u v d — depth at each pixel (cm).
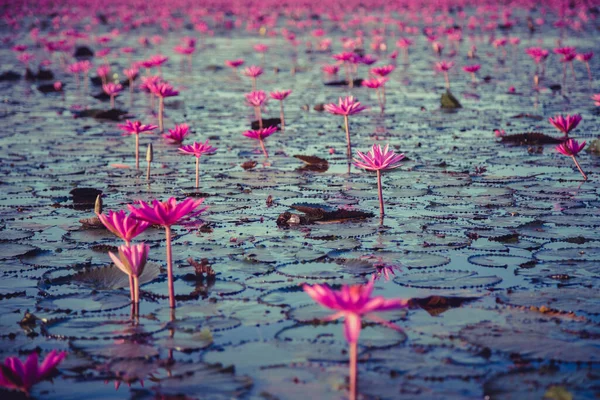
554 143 1190
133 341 471
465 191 877
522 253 642
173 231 728
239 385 407
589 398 386
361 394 394
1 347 464
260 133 1090
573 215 756
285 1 7094
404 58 2811
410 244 672
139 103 1784
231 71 2464
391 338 470
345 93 1917
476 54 2883
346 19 5156
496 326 484
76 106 1736
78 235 718
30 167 1056
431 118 1486
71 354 454
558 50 2023
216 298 548
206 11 5922
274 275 596
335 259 635
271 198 838
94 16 5244
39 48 3294
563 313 504
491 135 1284
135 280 527
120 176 991
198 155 913
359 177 970
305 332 483
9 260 640
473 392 396
